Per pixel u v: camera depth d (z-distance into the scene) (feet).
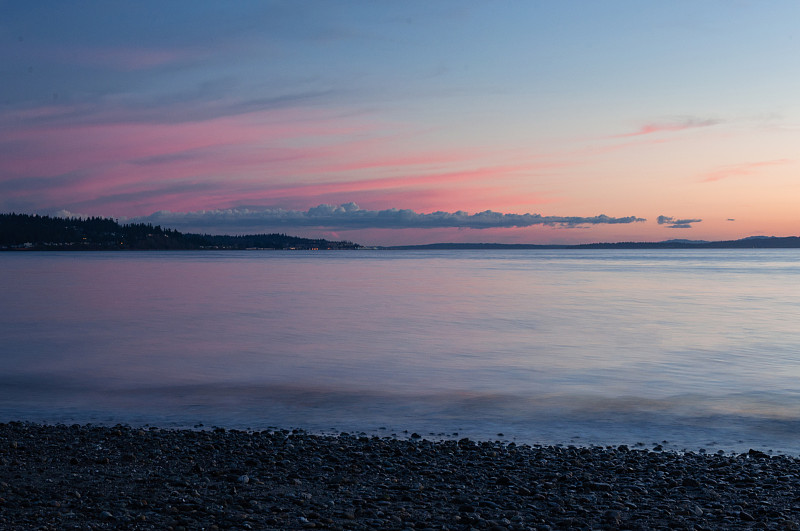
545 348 98.43
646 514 29.96
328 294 213.05
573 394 66.13
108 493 32.30
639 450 45.03
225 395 65.92
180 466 38.60
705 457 42.60
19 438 46.47
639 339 107.65
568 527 28.02
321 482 35.45
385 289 237.45
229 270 421.18
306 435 49.01
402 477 36.91
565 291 223.92
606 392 66.95
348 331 119.03
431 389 68.85
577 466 39.60
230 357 90.53
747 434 50.29
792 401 62.39
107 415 57.11
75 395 65.87
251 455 41.88
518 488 34.09
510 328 123.03
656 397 64.49
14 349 97.60
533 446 46.44
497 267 488.02
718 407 59.98
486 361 87.04
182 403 62.28
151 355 92.27
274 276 338.95
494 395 65.72
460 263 610.65
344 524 27.91
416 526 27.86
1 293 215.31
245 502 30.89
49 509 29.14
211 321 135.64
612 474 37.78
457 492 33.76
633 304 173.68
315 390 68.49
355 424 53.88
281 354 93.20
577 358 89.25
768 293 210.79
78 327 125.08
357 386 70.54
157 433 48.85
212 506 30.14
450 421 54.95
